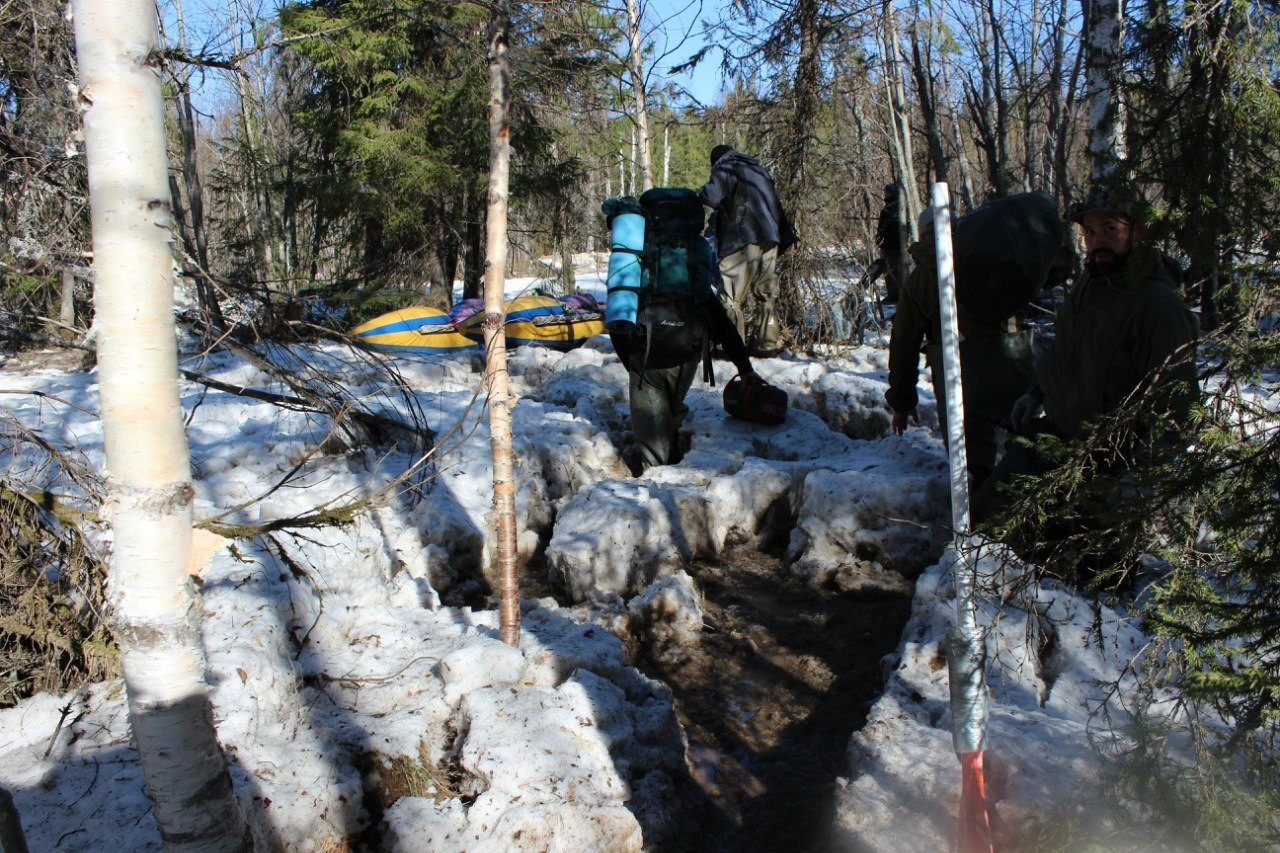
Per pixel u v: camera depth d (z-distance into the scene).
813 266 9.08
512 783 2.79
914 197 7.60
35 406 6.50
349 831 2.73
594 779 2.88
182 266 3.67
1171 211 1.82
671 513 5.14
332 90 11.30
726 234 7.85
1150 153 1.88
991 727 2.86
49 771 2.67
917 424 6.90
